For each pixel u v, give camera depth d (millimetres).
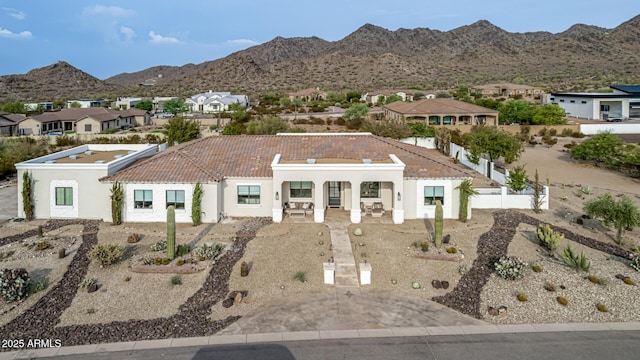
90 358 17375
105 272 24406
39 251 26859
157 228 30828
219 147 37312
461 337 18750
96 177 32438
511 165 55875
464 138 66812
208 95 147250
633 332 19172
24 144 62469
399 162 32062
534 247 28125
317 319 20094
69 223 31859
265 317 20281
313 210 33000
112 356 17484
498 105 100250
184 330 19297
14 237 29266
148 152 41000
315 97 157375
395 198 31656
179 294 22234
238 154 35969
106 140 78500
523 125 84438
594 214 29453
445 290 22812
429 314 20578
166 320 20078
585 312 20719
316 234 29641
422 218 32969
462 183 32438
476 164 49969
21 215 33156
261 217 33031
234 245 27922
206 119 104375
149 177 31844
